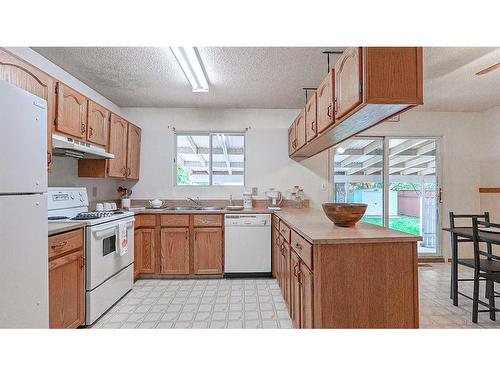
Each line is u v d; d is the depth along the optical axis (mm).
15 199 1284
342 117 1851
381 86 1500
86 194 3037
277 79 3082
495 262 2625
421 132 4352
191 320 2369
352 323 1520
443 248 4336
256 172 4203
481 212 4320
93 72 2891
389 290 1543
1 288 1204
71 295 2055
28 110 1372
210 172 4242
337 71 1908
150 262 3508
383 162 4402
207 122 4176
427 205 4480
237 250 3539
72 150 2459
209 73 2916
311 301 1575
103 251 2441
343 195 4387
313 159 4234
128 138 3680
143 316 2445
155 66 2754
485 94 3586
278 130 4215
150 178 4137
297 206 4078
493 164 4152
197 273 3514
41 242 1464
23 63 1897
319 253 1520
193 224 3537
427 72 2891
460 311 2574
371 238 1519
